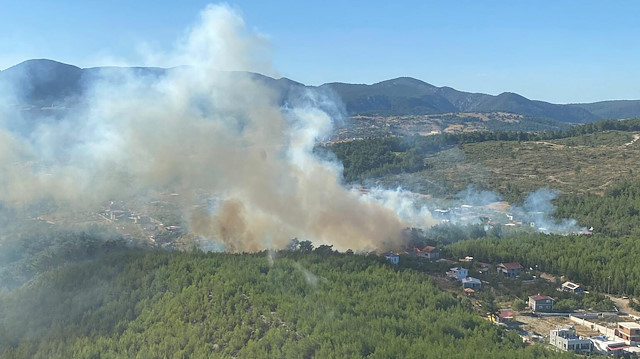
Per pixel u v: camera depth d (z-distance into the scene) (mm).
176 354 88062
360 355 82750
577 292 129625
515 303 121688
